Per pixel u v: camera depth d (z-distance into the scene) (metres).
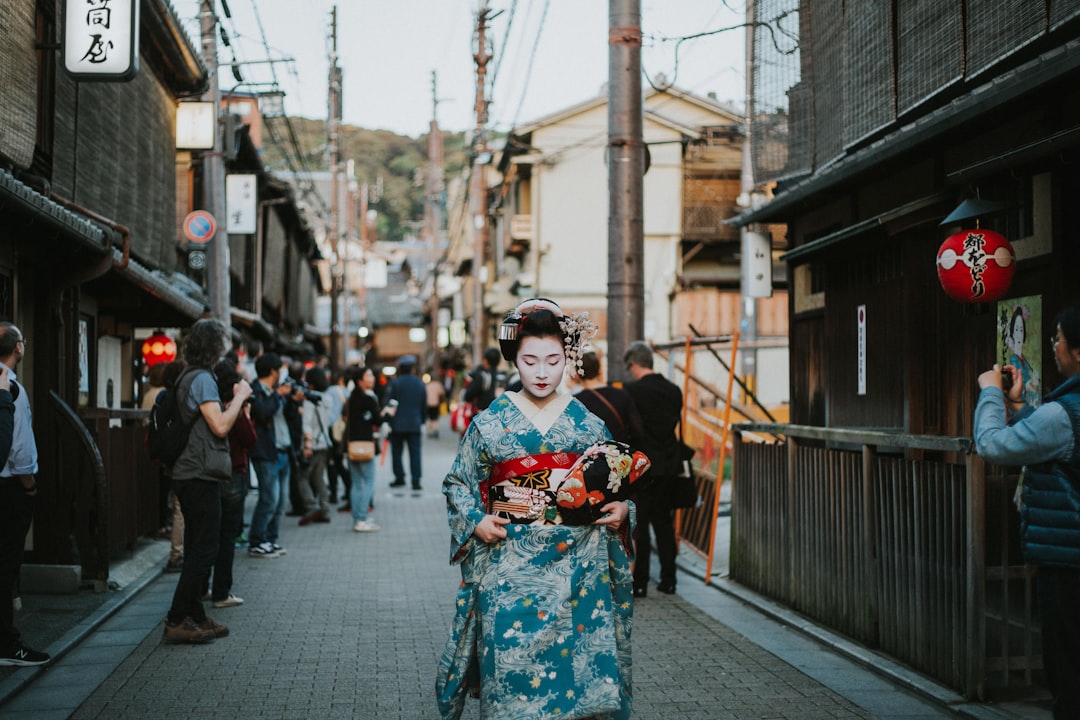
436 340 47.47
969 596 5.30
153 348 13.61
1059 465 3.74
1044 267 5.66
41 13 8.88
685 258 30.06
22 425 5.91
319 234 56.28
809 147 8.78
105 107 10.61
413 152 89.12
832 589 7.02
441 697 4.07
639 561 8.34
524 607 3.93
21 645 6.00
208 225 13.84
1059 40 5.36
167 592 8.47
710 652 6.57
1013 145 5.94
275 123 26.06
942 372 6.92
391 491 17.08
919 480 5.89
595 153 30.75
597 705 3.91
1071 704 3.73
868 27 7.52
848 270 8.20
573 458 4.05
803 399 9.48
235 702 5.47
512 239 32.12
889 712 5.30
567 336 4.09
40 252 8.35
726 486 13.94
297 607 7.98
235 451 7.89
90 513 8.27
